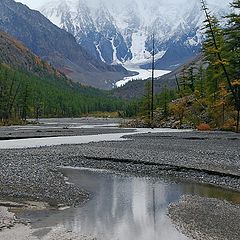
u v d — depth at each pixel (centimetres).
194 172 2767
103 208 1833
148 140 4856
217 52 5569
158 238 1416
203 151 3631
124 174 2802
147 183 2472
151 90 9506
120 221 1623
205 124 6875
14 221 1587
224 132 5925
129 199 2025
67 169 2977
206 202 1936
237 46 5684
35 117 16112
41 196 2017
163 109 9262
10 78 15425
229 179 2542
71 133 6600
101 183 2466
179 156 3328
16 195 2017
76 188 2245
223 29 5631
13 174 2536
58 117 17812
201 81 8762
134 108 16088
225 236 1425
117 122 12394
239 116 6384
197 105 8069
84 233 1463
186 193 2177
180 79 9950
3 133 6381
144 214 1731
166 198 2052
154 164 3017
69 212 1756
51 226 1535
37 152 3706
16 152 3716
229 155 3359
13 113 11881
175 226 1548
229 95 6231
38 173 2627
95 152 3644
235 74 5856
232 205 1877
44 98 17088
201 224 1570
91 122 12494
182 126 7981
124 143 4484
